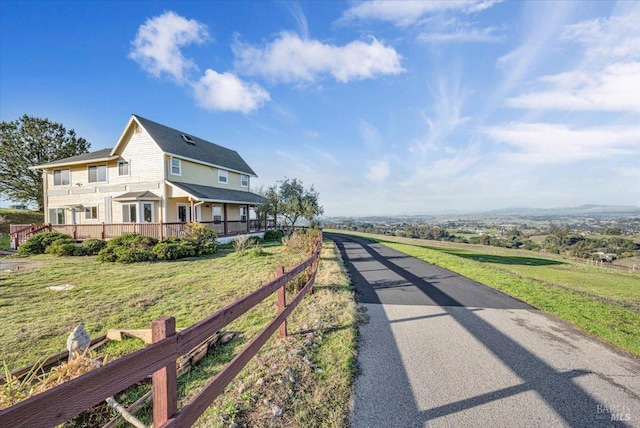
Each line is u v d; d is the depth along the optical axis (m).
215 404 2.58
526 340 4.02
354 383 2.94
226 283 7.71
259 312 5.29
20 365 3.62
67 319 5.19
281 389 2.79
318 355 3.51
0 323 5.00
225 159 23.58
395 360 3.42
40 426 0.97
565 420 2.42
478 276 8.25
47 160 30.28
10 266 10.43
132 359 1.33
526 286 6.96
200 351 3.63
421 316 4.98
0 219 26.52
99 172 18.83
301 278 6.53
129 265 10.57
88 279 8.28
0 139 28.19
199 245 13.48
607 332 4.27
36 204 30.88
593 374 3.15
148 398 2.78
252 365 3.26
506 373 3.16
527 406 2.60
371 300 5.95
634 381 3.02
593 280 10.11
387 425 2.35
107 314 5.45
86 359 2.98
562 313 5.09
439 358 3.48
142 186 17.48
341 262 11.03
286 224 26.78
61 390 1.04
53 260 11.83
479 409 2.55
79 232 16.81
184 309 5.72
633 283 9.75
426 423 2.37
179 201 18.31
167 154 17.08
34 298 6.45
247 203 21.61
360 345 3.82
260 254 12.75
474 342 3.94
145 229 15.39
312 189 26.95
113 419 2.49
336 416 2.45
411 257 12.71
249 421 2.37
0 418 0.85
